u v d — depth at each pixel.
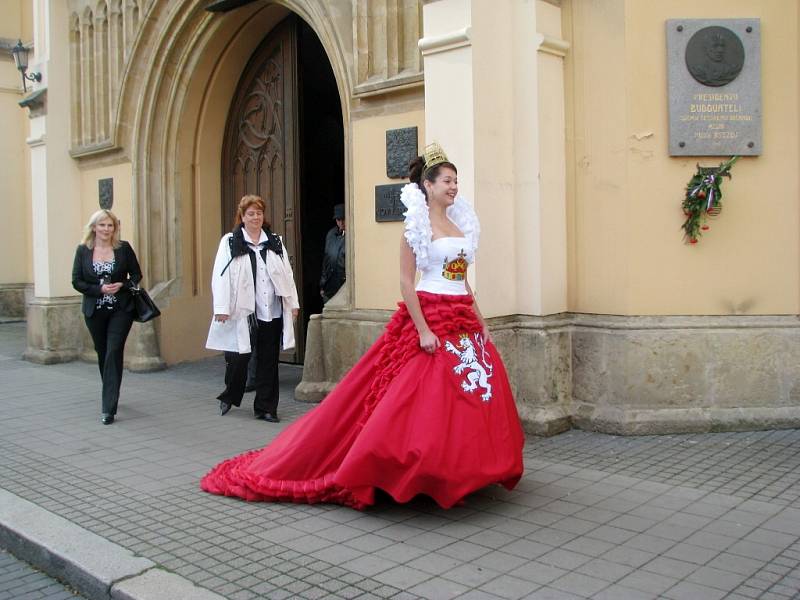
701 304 5.91
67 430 6.42
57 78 10.30
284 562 3.66
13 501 4.64
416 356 4.18
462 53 5.64
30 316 10.52
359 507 4.29
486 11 5.70
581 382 6.09
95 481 5.03
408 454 3.99
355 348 6.99
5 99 14.27
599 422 5.89
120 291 6.68
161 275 9.57
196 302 9.70
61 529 4.15
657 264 5.89
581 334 6.09
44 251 10.31
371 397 4.31
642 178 5.86
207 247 9.73
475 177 5.63
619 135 5.88
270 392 6.60
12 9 14.26
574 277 6.18
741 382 5.87
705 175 5.73
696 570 3.46
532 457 5.30
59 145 10.34
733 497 4.42
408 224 4.25
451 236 4.38
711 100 5.82
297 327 9.11
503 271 5.93
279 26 8.89
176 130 9.38
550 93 6.00
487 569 3.52
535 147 5.91
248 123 9.42
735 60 5.80
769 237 5.91
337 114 9.84
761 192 5.90
